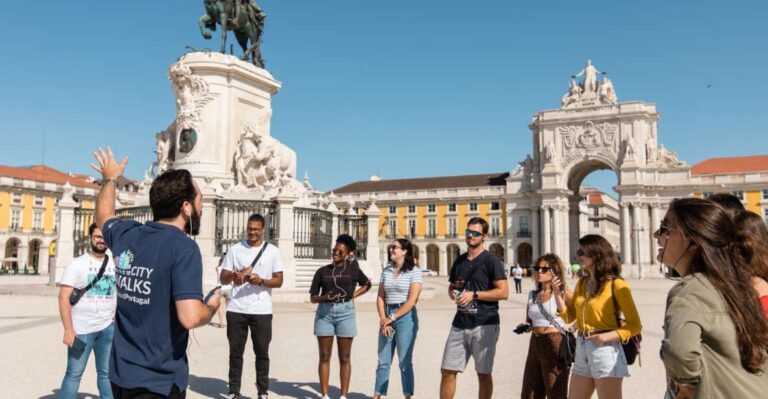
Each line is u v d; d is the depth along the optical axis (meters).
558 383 2.68
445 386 2.80
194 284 1.56
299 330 5.60
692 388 1.25
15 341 4.71
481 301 2.77
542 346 2.71
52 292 9.64
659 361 4.37
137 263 1.58
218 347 4.71
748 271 1.25
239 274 3.04
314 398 3.18
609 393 2.26
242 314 3.09
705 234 1.28
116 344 1.58
